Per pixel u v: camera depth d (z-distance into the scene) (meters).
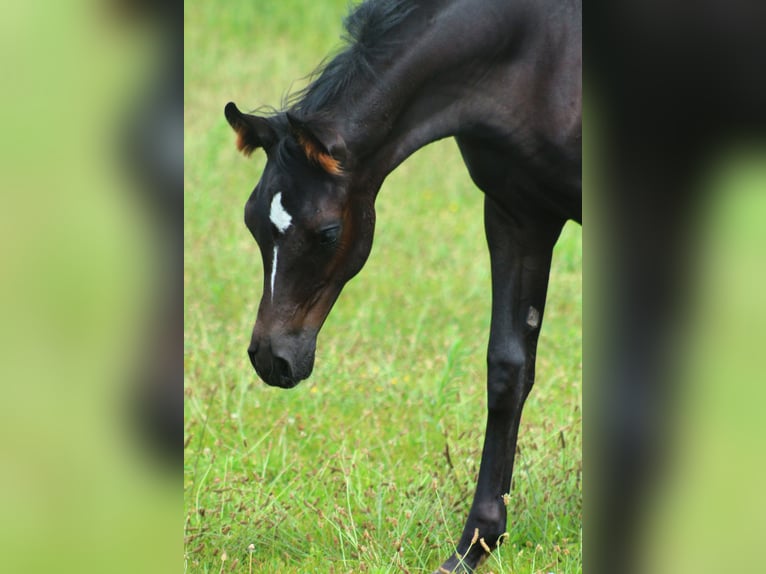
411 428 9.52
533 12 6.75
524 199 7.16
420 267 13.75
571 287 13.43
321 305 6.54
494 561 7.22
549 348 11.48
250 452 8.57
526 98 6.83
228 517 7.65
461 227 15.58
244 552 7.32
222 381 10.08
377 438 9.16
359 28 6.71
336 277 6.56
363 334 11.54
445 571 6.97
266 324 6.40
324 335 11.60
